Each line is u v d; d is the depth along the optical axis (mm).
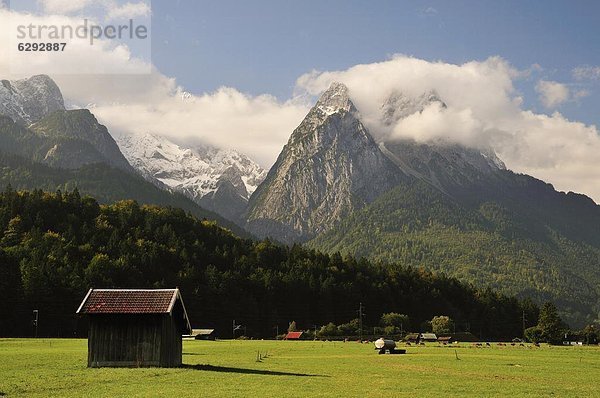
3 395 56781
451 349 173875
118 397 55844
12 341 157625
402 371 91000
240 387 63906
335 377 78938
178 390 60781
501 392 66562
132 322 82250
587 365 112688
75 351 115375
